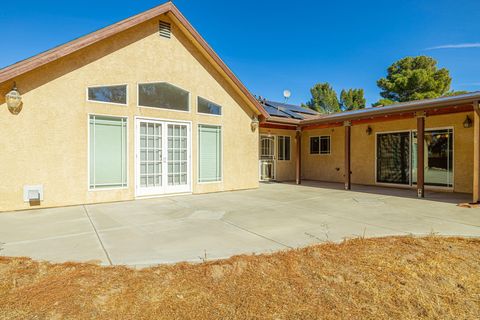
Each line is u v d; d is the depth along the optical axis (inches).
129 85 321.7
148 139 338.3
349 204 301.7
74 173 288.8
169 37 354.0
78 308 99.0
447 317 98.5
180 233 189.9
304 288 114.7
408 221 224.8
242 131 426.3
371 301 106.6
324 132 577.3
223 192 395.2
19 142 262.1
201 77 383.2
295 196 358.6
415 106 338.3
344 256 146.0
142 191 333.7
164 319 94.5
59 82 279.7
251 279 121.0
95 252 151.9
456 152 399.2
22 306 99.5
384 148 486.0
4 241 171.2
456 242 170.7
